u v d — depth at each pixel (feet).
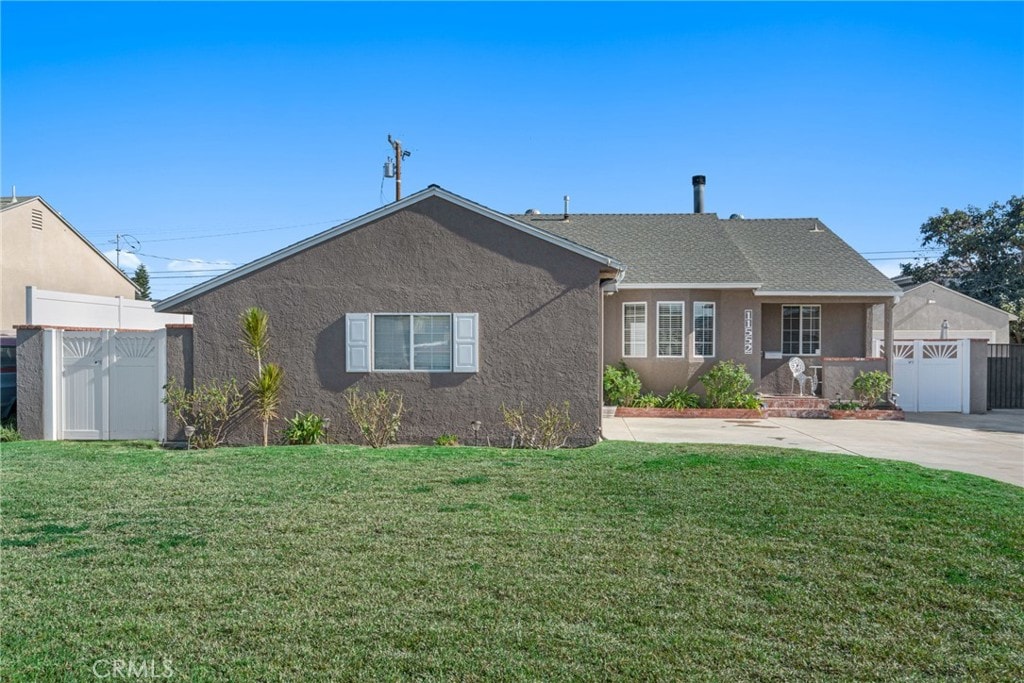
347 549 20.45
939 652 14.55
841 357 68.03
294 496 26.81
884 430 51.72
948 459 38.65
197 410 43.86
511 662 13.93
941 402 65.51
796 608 16.53
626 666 13.80
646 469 31.83
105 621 15.70
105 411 44.80
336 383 44.39
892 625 15.76
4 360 48.55
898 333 94.38
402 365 44.37
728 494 27.02
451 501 26.02
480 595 17.13
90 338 44.91
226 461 34.24
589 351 43.37
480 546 20.74
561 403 43.45
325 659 14.05
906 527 22.79
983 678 13.55
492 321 43.91
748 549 20.54
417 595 17.12
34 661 13.91
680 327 63.82
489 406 43.88
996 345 70.28
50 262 79.92
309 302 44.47
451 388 44.04
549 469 31.99
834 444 44.24
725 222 82.89
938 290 94.48
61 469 32.27
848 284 65.26
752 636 15.14
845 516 23.99
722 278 63.00
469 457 35.35
